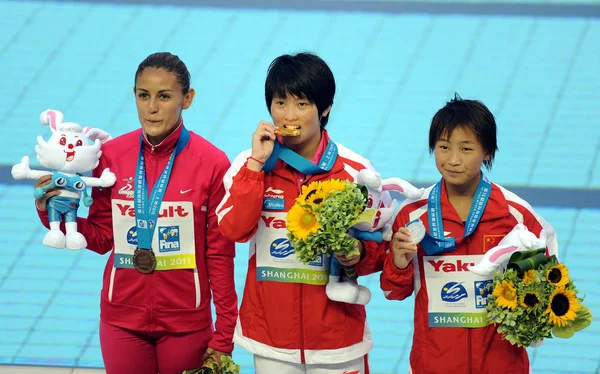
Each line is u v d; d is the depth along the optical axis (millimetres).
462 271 12805
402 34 35406
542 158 27234
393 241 12500
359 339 13320
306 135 12781
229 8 37781
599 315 20234
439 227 12883
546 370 18250
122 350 13852
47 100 30344
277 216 13047
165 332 13773
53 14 36594
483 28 35688
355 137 28422
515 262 12164
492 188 13039
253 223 12828
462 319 12766
